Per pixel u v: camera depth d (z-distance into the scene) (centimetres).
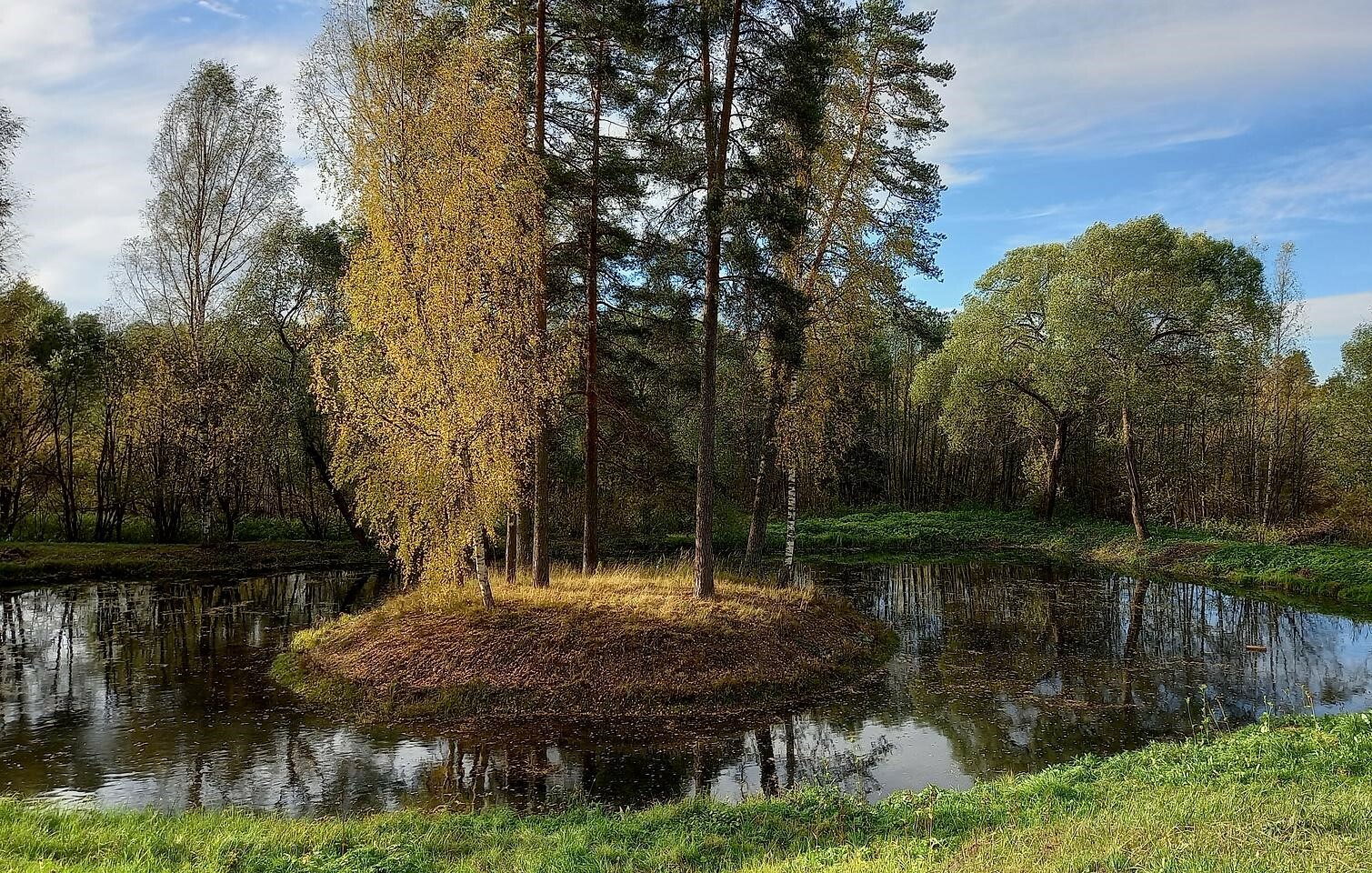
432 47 1502
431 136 1474
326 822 855
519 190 1478
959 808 809
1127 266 3312
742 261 1545
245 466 3184
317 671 1503
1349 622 2106
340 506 3161
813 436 2062
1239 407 3659
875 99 2044
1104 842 593
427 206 1466
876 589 2709
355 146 1488
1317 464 3772
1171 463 4103
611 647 1456
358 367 1520
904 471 5475
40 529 3553
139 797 990
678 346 2041
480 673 1391
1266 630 2023
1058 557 3534
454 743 1202
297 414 2933
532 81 1664
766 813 845
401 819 854
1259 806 675
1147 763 944
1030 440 4762
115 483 3475
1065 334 3391
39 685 1501
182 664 1653
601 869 686
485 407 1465
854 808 845
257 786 1030
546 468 1803
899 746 1208
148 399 3003
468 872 676
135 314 3284
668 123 1697
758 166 1586
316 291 2972
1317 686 1501
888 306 2083
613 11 1560
